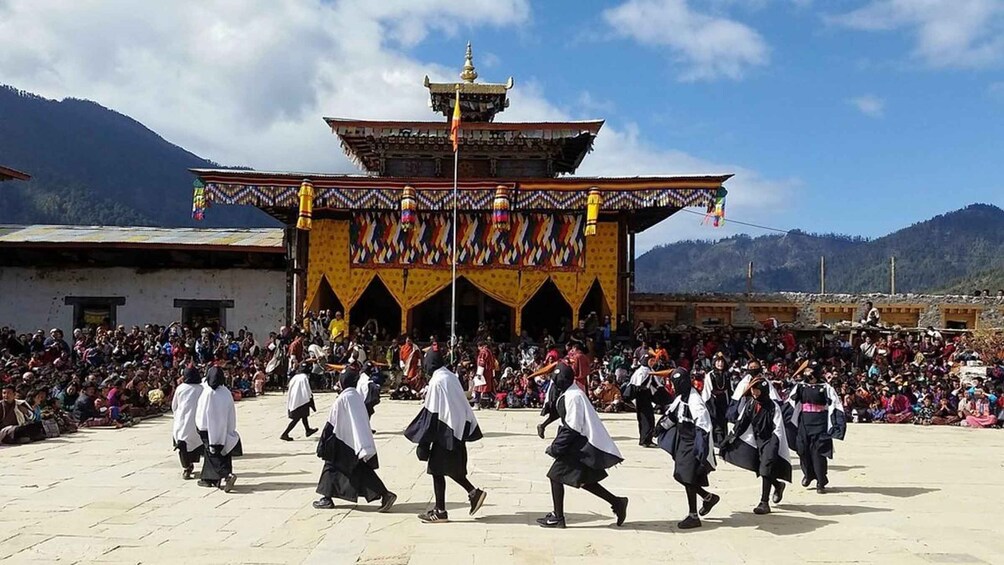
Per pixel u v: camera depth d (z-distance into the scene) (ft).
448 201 87.81
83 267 102.94
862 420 74.54
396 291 93.09
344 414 34.06
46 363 78.64
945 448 56.80
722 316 104.88
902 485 41.96
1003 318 102.94
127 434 57.26
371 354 92.12
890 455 53.11
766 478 34.53
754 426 34.86
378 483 34.14
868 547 29.22
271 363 88.28
